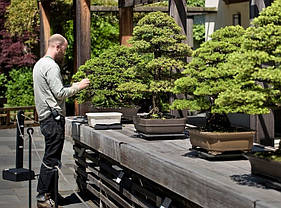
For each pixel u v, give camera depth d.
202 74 3.57
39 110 5.32
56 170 4.05
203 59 3.77
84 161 6.23
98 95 5.76
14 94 16.03
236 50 3.71
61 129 5.35
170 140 4.48
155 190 4.39
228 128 3.58
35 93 5.32
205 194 2.88
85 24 8.07
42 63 5.25
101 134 4.94
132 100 6.02
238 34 3.80
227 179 2.83
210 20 11.99
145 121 4.47
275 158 2.71
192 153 3.74
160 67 4.76
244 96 2.71
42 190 5.43
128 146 4.15
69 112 15.13
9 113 14.63
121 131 5.19
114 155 4.52
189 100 3.82
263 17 2.77
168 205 3.72
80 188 6.49
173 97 6.11
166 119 4.47
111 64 5.81
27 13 16.09
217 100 2.84
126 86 4.96
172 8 6.34
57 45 5.40
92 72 5.92
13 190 6.56
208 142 3.42
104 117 5.38
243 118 10.16
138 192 4.77
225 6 11.29
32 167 8.04
